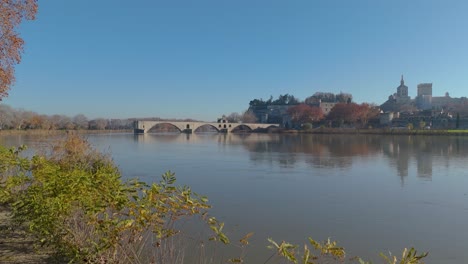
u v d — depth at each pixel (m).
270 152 58.25
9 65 15.32
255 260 11.08
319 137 119.81
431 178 29.72
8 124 104.88
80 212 7.81
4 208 11.36
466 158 47.28
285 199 20.97
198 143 85.31
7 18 14.38
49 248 8.02
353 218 16.89
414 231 15.02
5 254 7.68
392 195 22.45
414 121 167.38
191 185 26.02
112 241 6.12
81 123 171.88
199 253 11.00
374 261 11.77
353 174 32.03
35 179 8.84
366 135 131.50
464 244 13.51
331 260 9.21
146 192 6.38
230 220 16.27
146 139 103.62
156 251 8.43
